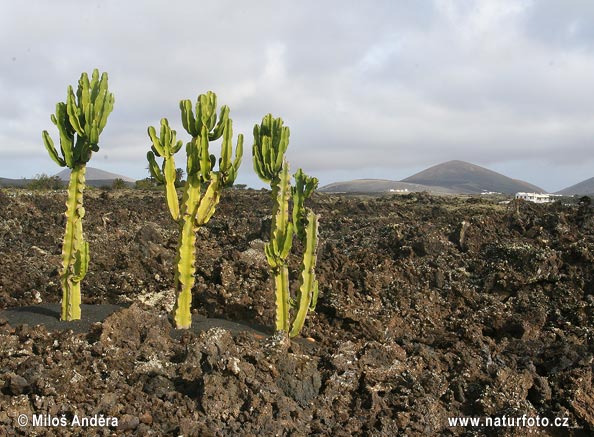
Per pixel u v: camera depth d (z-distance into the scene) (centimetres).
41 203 1432
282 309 576
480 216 1020
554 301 716
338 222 1229
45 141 563
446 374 523
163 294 732
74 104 560
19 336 495
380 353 523
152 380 453
